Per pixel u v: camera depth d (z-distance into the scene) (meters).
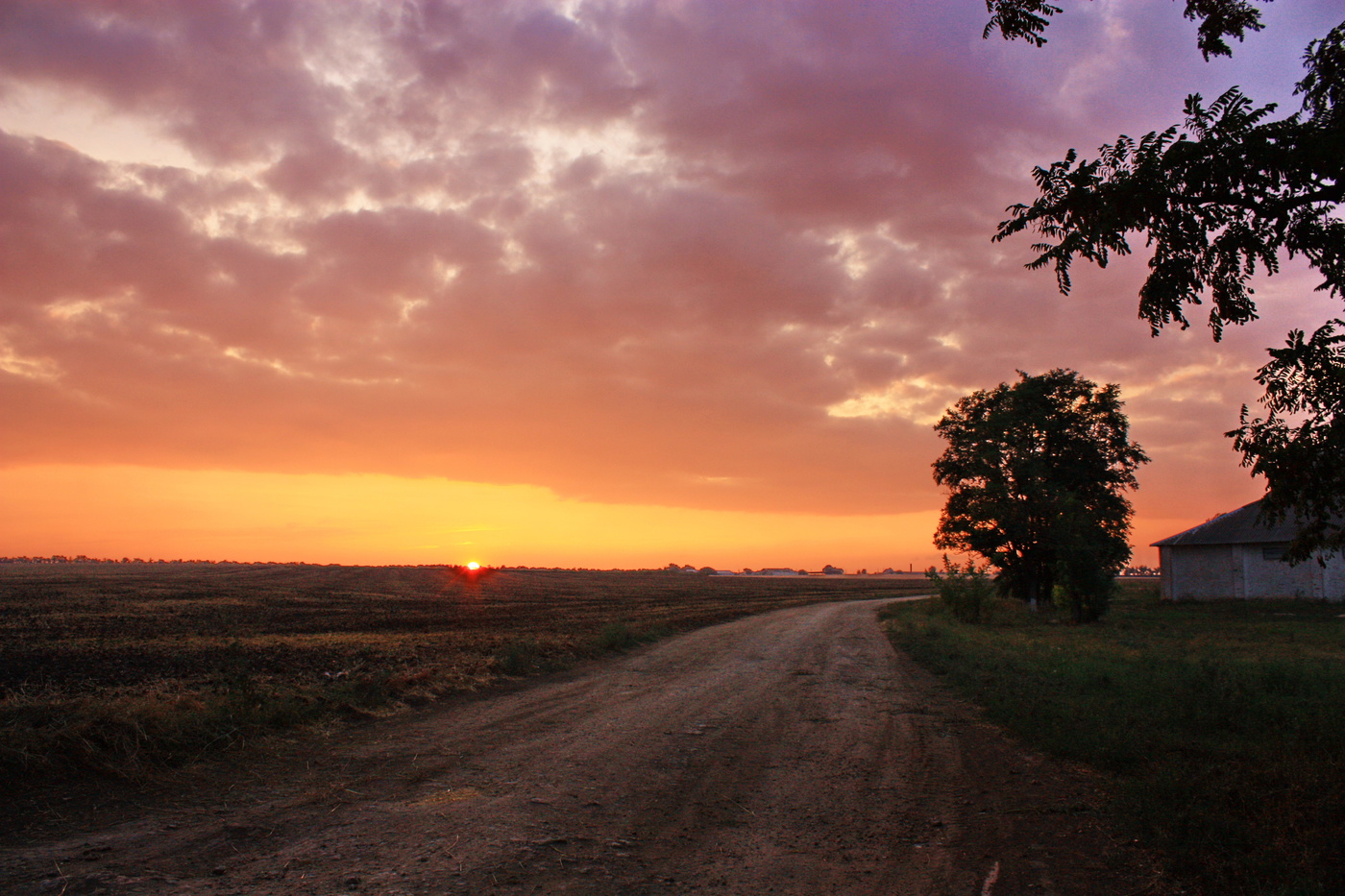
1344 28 6.21
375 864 4.74
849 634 26.52
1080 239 6.79
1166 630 27.80
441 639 21.00
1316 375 6.23
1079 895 4.59
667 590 71.50
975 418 41.38
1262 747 7.50
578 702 11.74
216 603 35.97
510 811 6.02
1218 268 6.71
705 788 7.01
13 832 5.09
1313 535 6.66
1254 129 5.87
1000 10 6.51
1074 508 35.47
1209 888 4.62
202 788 6.33
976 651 18.66
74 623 23.83
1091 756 7.90
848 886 4.72
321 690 10.84
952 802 6.64
